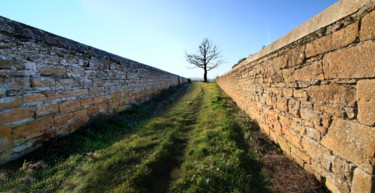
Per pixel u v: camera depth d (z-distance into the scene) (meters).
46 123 2.79
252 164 2.38
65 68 3.21
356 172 1.40
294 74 2.35
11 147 2.27
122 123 4.24
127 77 5.83
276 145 2.98
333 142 1.65
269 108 3.29
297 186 1.88
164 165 2.57
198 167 2.29
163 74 11.54
